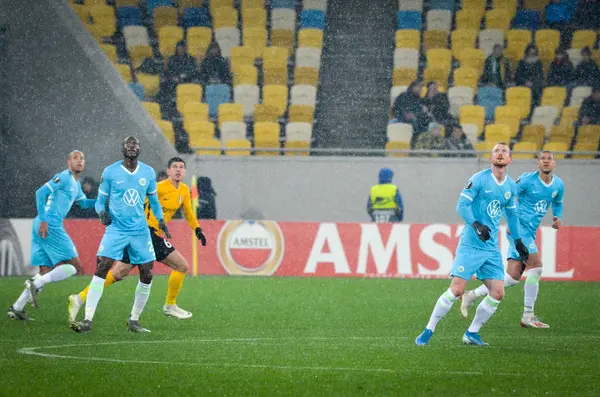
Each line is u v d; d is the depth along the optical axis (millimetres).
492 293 30328
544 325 37094
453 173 68062
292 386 22828
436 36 82188
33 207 69062
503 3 83688
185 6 82562
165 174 59750
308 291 49781
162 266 58031
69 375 24281
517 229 30719
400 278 57062
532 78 77562
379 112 78750
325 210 68812
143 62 77625
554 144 73188
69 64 69688
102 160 69500
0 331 34219
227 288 50750
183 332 34875
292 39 82125
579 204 68812
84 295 34125
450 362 26844
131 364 26266
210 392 22109
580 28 83125
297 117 76000
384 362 26828
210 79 76938
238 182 68812
